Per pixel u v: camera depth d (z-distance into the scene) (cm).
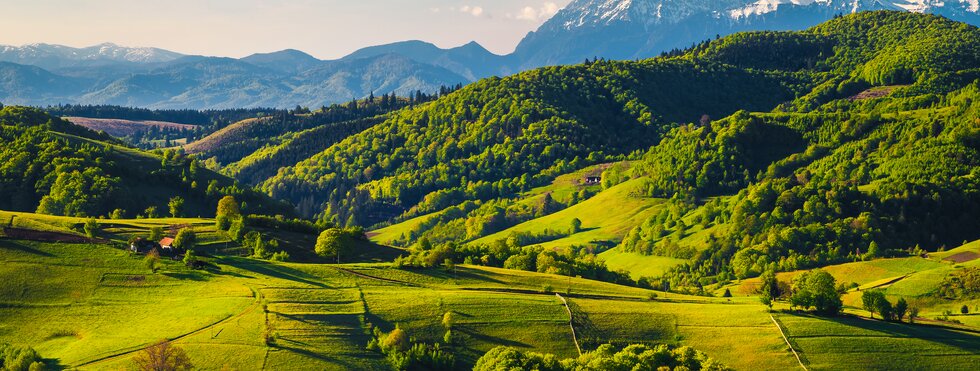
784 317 15538
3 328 13150
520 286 17612
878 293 16025
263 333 13038
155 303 14462
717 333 14962
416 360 12900
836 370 13588
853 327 15088
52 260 15988
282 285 15738
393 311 14800
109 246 17225
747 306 16575
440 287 16988
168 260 16875
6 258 15712
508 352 12706
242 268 16912
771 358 13938
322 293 15438
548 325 14850
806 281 16938
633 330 14962
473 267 19400
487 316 14975
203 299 14650
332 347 12938
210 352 12175
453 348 13825
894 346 14375
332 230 19738
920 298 19488
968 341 14738
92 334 12950
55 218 19500
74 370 11388
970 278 19675
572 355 14050
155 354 11344
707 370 12306
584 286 18088
